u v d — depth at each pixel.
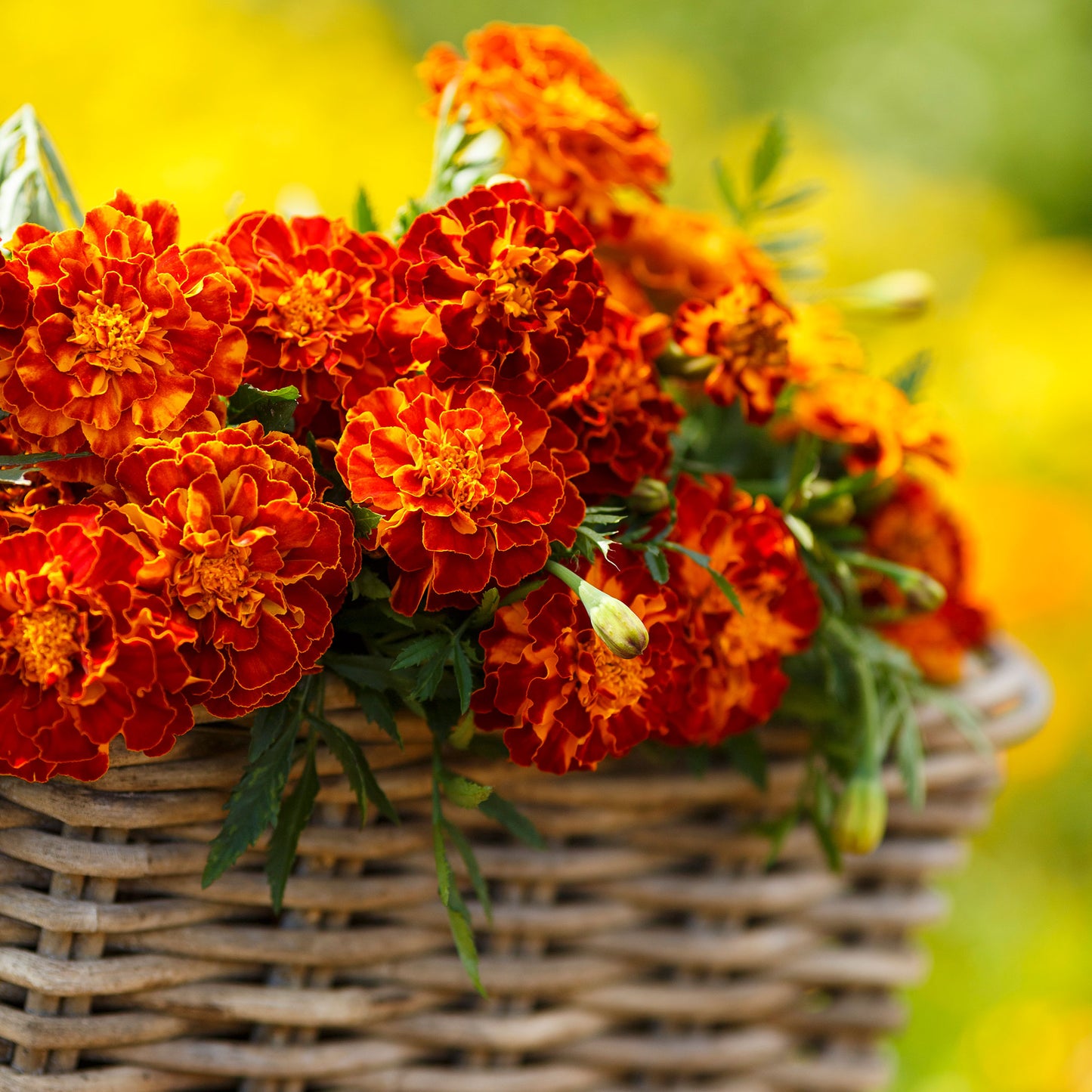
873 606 0.97
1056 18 3.47
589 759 0.86
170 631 0.82
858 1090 0.97
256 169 1.66
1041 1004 1.58
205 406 0.84
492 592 0.85
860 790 0.92
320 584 0.84
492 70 0.93
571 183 0.93
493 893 0.90
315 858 0.88
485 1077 0.91
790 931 0.94
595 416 0.88
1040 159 3.37
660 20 3.36
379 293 0.87
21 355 0.82
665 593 0.87
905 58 3.41
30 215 0.90
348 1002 0.88
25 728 0.82
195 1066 0.88
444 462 0.84
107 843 0.86
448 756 0.88
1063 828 1.98
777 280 0.97
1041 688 1.01
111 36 1.82
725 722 0.89
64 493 0.84
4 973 0.86
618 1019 0.93
